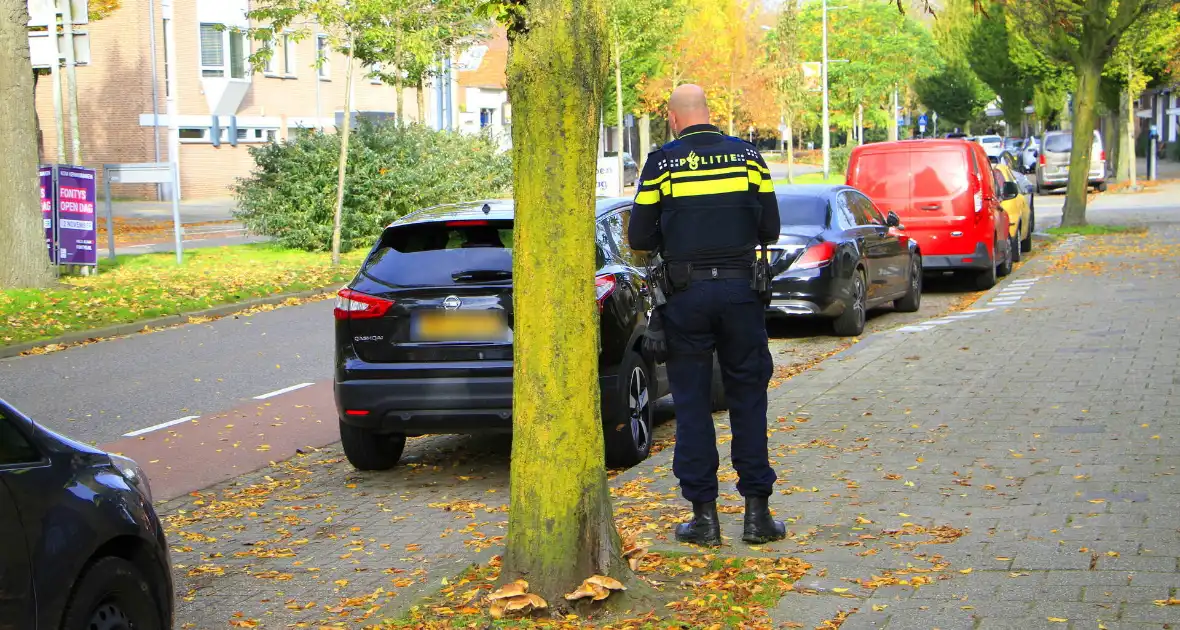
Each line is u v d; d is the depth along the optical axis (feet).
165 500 25.52
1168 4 83.71
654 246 18.86
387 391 25.00
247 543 21.99
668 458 25.41
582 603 15.92
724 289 18.42
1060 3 81.82
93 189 64.13
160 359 43.50
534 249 16.10
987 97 304.09
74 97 80.74
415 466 28.14
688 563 17.88
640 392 26.84
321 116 171.01
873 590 16.47
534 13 15.62
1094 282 54.60
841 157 231.50
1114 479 21.54
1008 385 31.01
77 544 12.80
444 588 17.42
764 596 16.29
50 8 69.92
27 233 57.98
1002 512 19.84
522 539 16.39
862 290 46.16
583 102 15.84
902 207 57.82
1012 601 15.71
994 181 62.90
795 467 23.63
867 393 30.91
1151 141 161.48
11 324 48.19
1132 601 15.48
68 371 41.09
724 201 18.43
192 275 65.57
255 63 76.23
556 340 16.19
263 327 51.78
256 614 17.95
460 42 99.25
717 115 214.90
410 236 26.12
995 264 60.64
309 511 24.25
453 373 24.80
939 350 37.24
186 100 152.15
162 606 14.43
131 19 146.72
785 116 214.90
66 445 13.60
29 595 12.19
